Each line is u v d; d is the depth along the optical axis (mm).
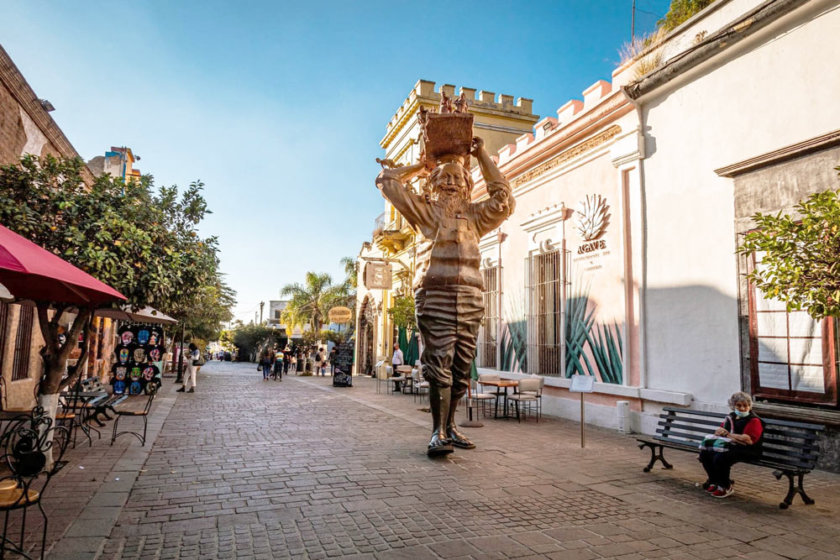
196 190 9680
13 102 9633
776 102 7699
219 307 26922
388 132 24609
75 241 6566
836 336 6613
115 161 20438
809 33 7328
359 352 30703
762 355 7520
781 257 4453
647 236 9781
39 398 6148
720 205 8414
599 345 10781
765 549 4082
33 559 3557
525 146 14016
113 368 15016
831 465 6629
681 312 8977
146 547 3953
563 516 4797
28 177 6918
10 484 3725
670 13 11383
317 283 35812
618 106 10359
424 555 3877
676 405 8797
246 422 10172
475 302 7504
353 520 4602
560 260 12188
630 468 6664
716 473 5535
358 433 8984
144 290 7180
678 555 3953
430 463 6746
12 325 10875
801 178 7164
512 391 13320
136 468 6223
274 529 4363
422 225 7590
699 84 8938
